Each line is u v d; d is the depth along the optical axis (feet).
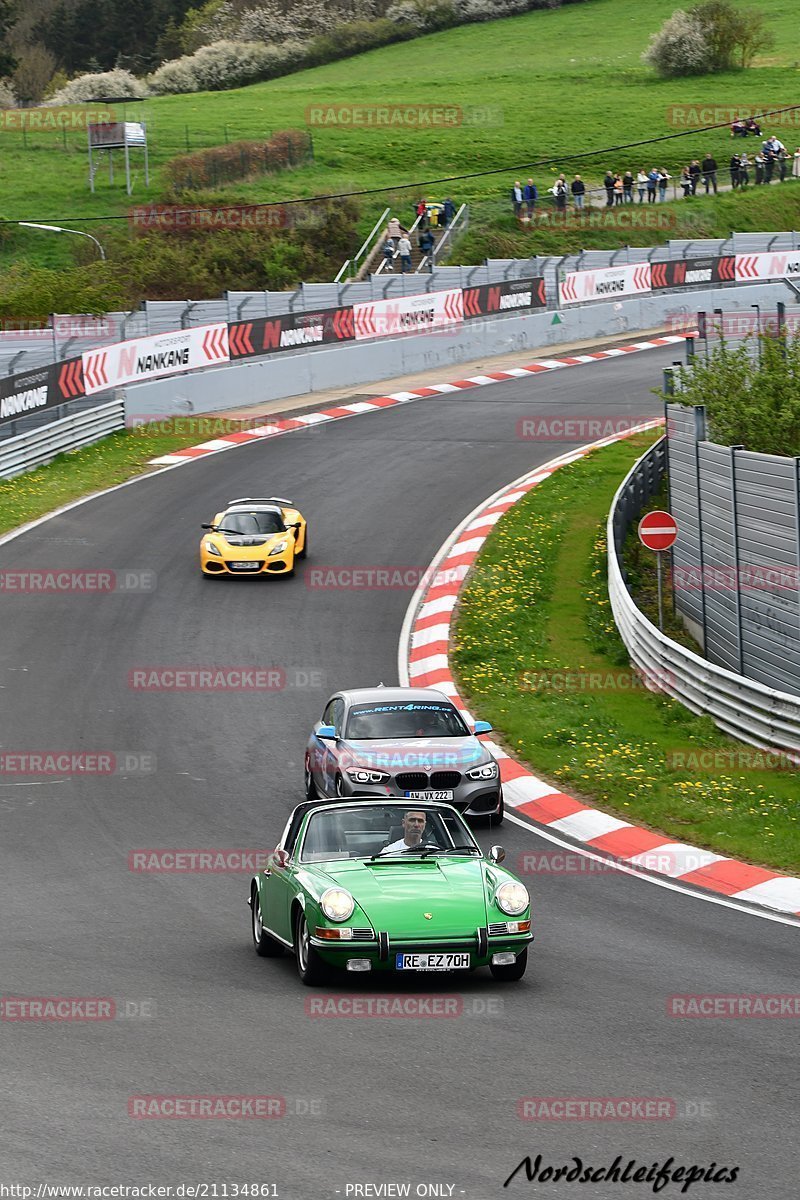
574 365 625.41
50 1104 101.19
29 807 212.02
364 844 144.87
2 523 393.50
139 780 225.97
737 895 174.50
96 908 165.37
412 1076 107.45
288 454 474.90
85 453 468.75
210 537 357.41
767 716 242.17
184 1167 90.12
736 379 329.72
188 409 520.83
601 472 451.12
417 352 617.21
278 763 236.84
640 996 131.03
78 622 318.45
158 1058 111.96
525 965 137.49
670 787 223.51
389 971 130.62
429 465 462.19
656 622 334.44
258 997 130.62
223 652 300.81
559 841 201.05
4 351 520.42
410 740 208.03
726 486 286.87
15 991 132.26
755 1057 112.68
